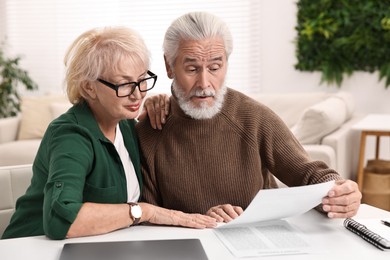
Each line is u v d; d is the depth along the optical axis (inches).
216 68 59.8
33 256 42.8
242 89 183.5
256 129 65.2
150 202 64.4
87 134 53.3
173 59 60.4
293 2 172.7
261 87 181.0
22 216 56.2
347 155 137.5
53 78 205.0
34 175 56.4
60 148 51.0
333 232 48.7
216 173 64.0
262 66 179.9
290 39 175.2
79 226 46.4
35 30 204.1
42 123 167.9
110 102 53.9
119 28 54.9
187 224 50.3
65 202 46.4
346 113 145.9
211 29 58.2
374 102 168.2
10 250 44.1
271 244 45.2
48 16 201.6
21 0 203.6
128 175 61.4
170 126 65.1
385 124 130.6
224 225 49.5
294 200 47.4
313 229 49.7
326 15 166.9
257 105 66.9
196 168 64.1
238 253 42.8
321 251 43.4
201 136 64.1
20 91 208.8
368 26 163.3
